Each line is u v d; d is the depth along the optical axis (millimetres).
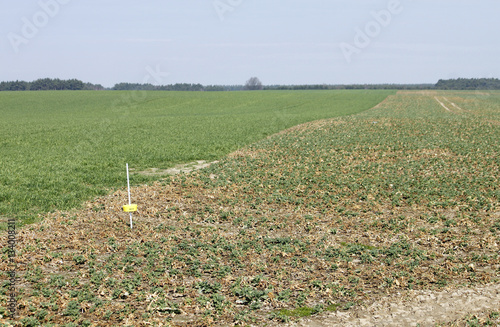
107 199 17531
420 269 10875
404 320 8477
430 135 33969
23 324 8141
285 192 18500
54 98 92438
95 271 10648
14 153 28094
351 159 25422
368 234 13531
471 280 10234
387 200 17297
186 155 27938
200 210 16156
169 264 11164
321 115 60281
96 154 27953
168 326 8211
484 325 8141
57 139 34812
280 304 9211
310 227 14148
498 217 14953
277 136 35094
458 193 17906
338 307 9133
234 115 60844
